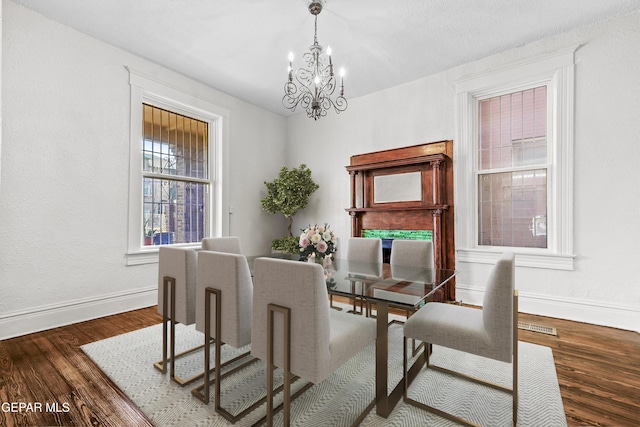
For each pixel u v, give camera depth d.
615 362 2.01
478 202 3.50
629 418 1.45
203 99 3.98
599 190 2.73
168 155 3.72
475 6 2.50
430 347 2.14
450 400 1.62
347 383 1.81
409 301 1.43
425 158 3.54
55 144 2.71
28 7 2.54
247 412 1.51
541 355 2.12
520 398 1.62
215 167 4.24
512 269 1.42
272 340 1.35
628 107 2.61
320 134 4.80
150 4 2.49
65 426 1.41
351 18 2.64
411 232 3.82
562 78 2.89
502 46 3.11
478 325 1.51
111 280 3.07
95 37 2.96
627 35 2.62
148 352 2.20
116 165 3.12
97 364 2.01
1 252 2.42
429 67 3.53
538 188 3.13
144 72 3.35
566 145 2.87
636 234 2.58
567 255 2.84
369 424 1.44
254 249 4.72
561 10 2.57
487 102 3.46
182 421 1.46
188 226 3.93
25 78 2.54
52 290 2.68
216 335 1.55
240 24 2.75
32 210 2.58
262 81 3.92
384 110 4.11
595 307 2.74
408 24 2.73
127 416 1.49
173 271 1.89
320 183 4.80
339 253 4.57
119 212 3.14
